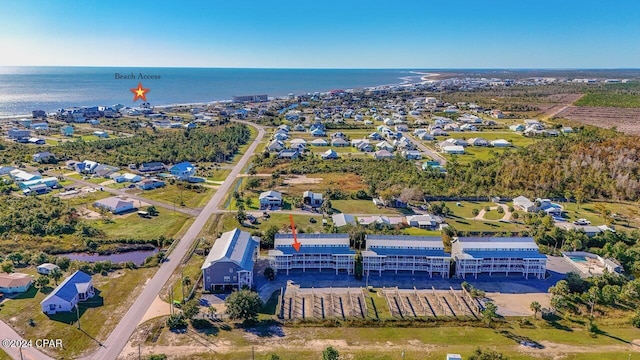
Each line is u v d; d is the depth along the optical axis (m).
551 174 187.25
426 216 150.62
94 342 85.50
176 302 100.19
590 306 101.31
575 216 159.75
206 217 154.75
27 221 141.00
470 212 162.88
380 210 163.62
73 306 97.06
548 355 83.50
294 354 82.94
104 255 127.25
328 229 141.00
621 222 153.62
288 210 162.88
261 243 130.50
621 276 111.19
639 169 188.25
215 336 88.62
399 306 101.56
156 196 178.00
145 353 82.56
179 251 127.19
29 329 89.06
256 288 109.56
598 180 185.62
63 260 115.00
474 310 100.25
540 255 117.06
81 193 179.12
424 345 86.75
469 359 79.62
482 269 117.56
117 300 101.25
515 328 93.25
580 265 122.25
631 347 86.25
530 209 162.00
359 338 89.06
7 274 107.81
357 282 113.56
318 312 98.62
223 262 105.75
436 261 116.56
